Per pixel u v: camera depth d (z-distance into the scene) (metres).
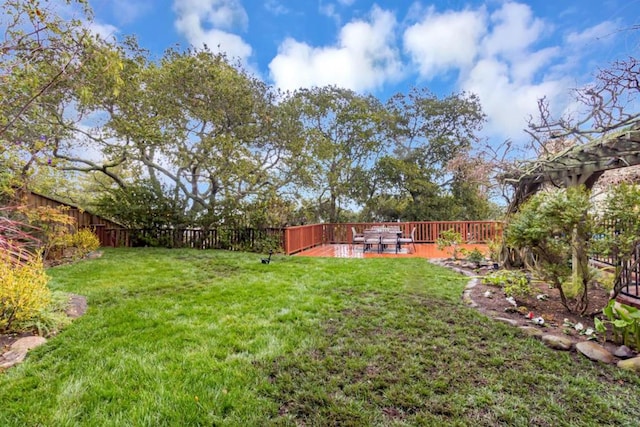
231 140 9.63
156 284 4.85
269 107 10.80
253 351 2.59
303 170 11.55
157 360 2.41
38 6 3.95
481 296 4.10
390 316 3.39
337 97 14.91
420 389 2.07
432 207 14.90
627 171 5.34
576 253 3.36
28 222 6.03
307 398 1.98
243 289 4.53
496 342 2.74
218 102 9.73
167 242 10.12
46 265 6.34
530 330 2.93
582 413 1.83
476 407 1.89
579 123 3.99
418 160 15.52
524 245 3.77
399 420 1.79
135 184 10.26
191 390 2.04
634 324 2.46
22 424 1.73
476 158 6.36
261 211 9.41
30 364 2.35
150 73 9.13
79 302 3.78
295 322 3.23
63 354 2.50
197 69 9.21
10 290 2.78
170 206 10.17
